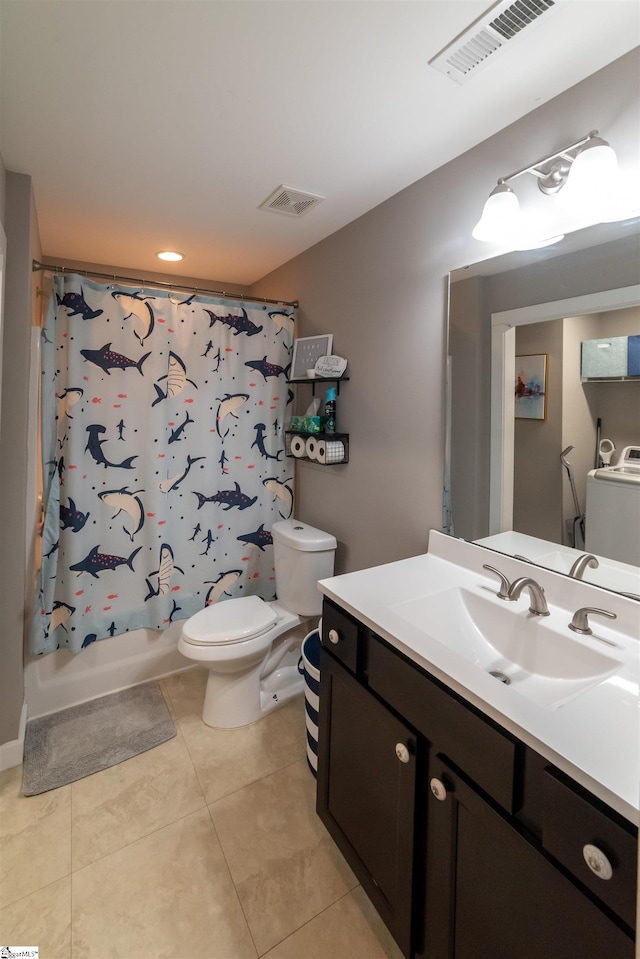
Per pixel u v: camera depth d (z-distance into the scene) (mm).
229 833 1511
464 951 918
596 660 1036
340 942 1203
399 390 1812
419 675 1022
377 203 1863
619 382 1121
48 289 1939
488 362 1440
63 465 1988
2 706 1749
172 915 1262
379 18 980
